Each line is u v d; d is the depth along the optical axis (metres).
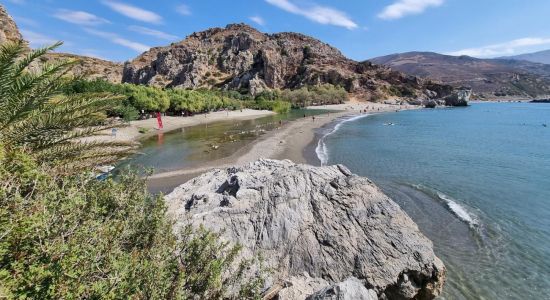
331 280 10.08
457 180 26.19
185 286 6.20
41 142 8.74
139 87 76.19
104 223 5.92
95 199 6.36
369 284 10.13
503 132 60.91
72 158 9.25
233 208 11.12
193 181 15.50
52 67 7.69
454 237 16.16
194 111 90.00
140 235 6.54
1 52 6.68
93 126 10.45
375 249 10.82
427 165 31.86
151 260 5.80
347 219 11.59
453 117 100.75
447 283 12.53
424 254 10.98
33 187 5.38
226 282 7.29
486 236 16.23
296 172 13.09
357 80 197.88
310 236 10.89
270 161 17.22
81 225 5.31
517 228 17.14
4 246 4.11
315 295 7.45
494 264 13.83
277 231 10.85
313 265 10.27
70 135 9.72
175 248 6.73
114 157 10.87
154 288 5.14
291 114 110.38
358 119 91.81
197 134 55.78
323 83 199.88
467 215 18.80
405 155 37.12
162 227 6.96
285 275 9.84
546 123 79.31
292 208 11.52
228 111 108.38
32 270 3.86
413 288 10.60
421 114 115.69
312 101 162.00
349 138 50.97
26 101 7.81
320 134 55.03
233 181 13.30
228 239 10.29
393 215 11.96
